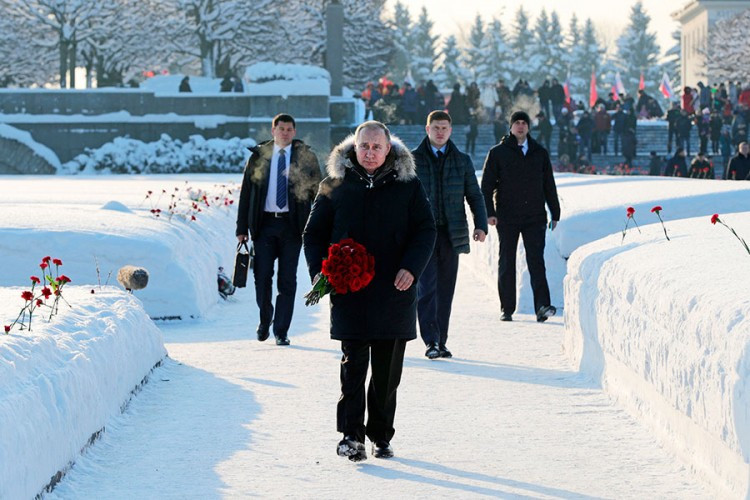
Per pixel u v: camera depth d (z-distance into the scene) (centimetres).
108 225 1877
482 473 860
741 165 3572
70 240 1778
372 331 890
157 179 5016
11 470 716
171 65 10569
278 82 6812
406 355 1418
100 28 8731
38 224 1848
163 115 6856
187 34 9031
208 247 2141
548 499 789
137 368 1166
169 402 1127
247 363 1356
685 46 15362
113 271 1769
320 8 9481
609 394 1131
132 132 6825
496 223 1725
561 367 1311
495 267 2178
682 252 1105
